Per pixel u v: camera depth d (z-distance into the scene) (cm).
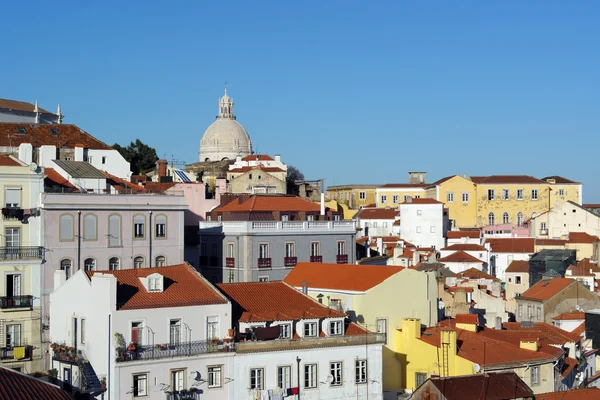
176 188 12206
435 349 7506
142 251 8925
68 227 8481
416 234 17888
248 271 10388
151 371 6481
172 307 6700
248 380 6812
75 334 6988
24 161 8988
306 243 10881
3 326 7962
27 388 5444
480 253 16588
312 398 7006
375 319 8050
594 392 6869
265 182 17738
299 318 7100
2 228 8138
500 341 8000
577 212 18450
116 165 12412
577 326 10612
